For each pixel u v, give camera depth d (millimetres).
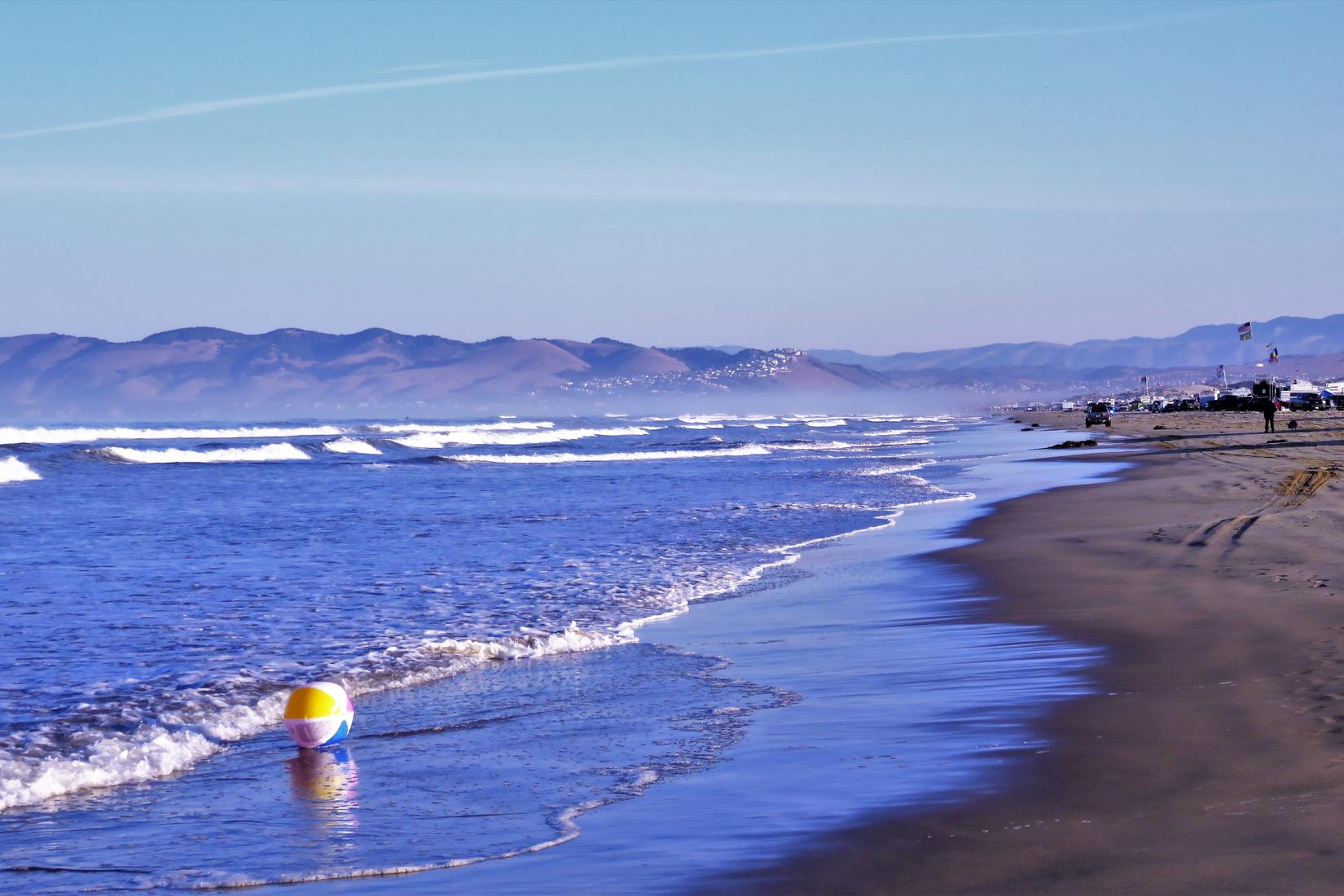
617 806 7145
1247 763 6977
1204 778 6742
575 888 5684
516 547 23516
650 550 22625
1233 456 44969
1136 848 5641
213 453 70438
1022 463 51031
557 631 14125
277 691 11250
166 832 7086
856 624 13930
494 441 97750
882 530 25141
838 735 8602
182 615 15828
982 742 8008
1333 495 25188
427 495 39938
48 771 8320
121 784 8266
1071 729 8141
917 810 6527
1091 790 6668
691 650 12844
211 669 12273
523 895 5629
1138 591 14484
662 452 75062
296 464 64188
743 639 13398
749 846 6121
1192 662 10133
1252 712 8227
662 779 7730
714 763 8055
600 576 19031
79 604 16844
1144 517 23750
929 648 12070
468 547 23719
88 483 49438
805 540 23812
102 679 11867
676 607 16000
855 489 38625
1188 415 137625
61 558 22906
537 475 51688
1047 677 10094
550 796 7488
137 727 9945
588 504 34406
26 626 14969
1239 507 24578
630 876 5801
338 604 16578
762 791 7223
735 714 9594
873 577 18000
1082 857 5574
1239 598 13344
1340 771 6695
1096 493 30703
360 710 10438
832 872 5613
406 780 8062
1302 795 6293
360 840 6781
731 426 170750
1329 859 5328
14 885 6230
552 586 17953
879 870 5609
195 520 31516
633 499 36062
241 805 7629
